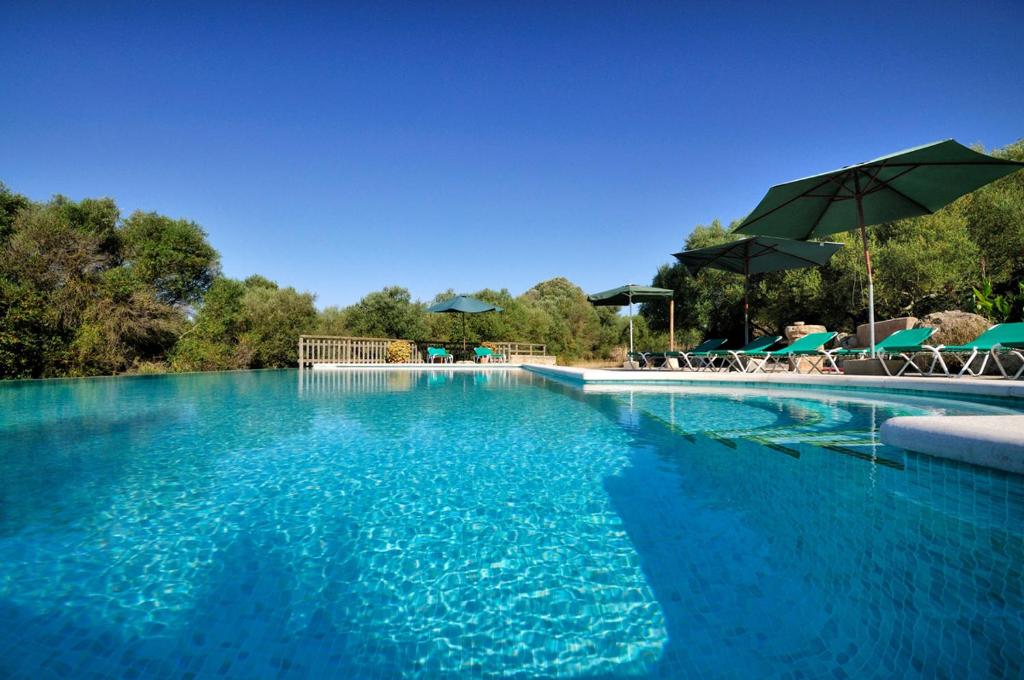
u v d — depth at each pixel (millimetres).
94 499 2863
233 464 3709
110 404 7461
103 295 14180
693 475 3355
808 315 15773
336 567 2014
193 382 11867
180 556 2111
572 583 1873
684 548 2164
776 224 8719
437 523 2500
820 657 1406
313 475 3400
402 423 5656
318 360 18531
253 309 19688
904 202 7973
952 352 8062
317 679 1341
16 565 2010
